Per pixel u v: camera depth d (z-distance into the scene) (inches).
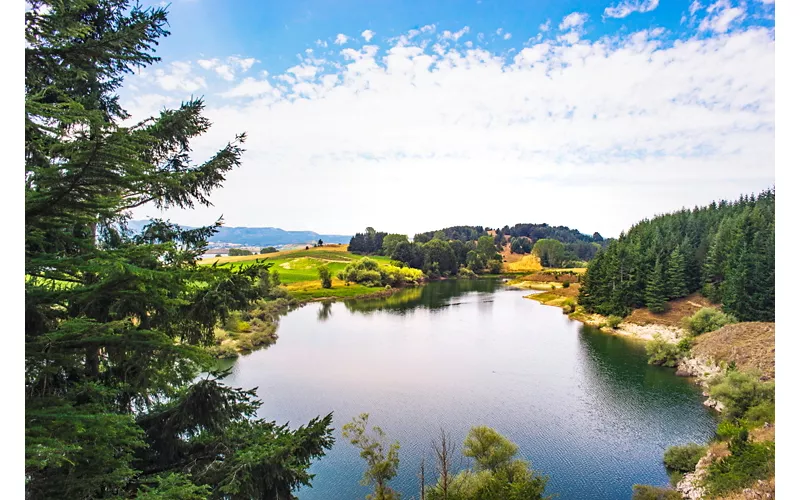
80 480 217.5
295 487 310.5
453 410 1219.2
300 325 2471.7
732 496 676.1
